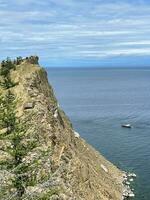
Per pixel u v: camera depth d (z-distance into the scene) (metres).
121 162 105.56
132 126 168.00
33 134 42.69
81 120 187.62
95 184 67.62
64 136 67.62
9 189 30.27
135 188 84.75
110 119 190.62
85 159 75.69
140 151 118.69
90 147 93.12
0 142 38.25
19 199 30.73
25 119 42.94
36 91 70.00
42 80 84.62
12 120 35.88
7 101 39.22
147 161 106.31
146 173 95.12
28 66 84.50
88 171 66.06
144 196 80.25
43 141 54.66
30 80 73.75
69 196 49.88
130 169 98.75
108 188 73.88
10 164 34.16
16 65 85.00
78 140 84.56
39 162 39.97
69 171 56.38
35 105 62.78
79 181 58.44
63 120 82.31
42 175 36.72
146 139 138.25
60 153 58.06
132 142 133.00
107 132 153.12
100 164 87.00
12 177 32.09
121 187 83.19
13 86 67.38
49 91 85.69
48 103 70.69
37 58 96.75
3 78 72.44
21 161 34.53
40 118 60.00
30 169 35.06
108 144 129.88
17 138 35.06
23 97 64.12
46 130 58.56
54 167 51.22
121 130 157.88
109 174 86.81
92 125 171.38
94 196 61.53
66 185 51.53
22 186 32.06
